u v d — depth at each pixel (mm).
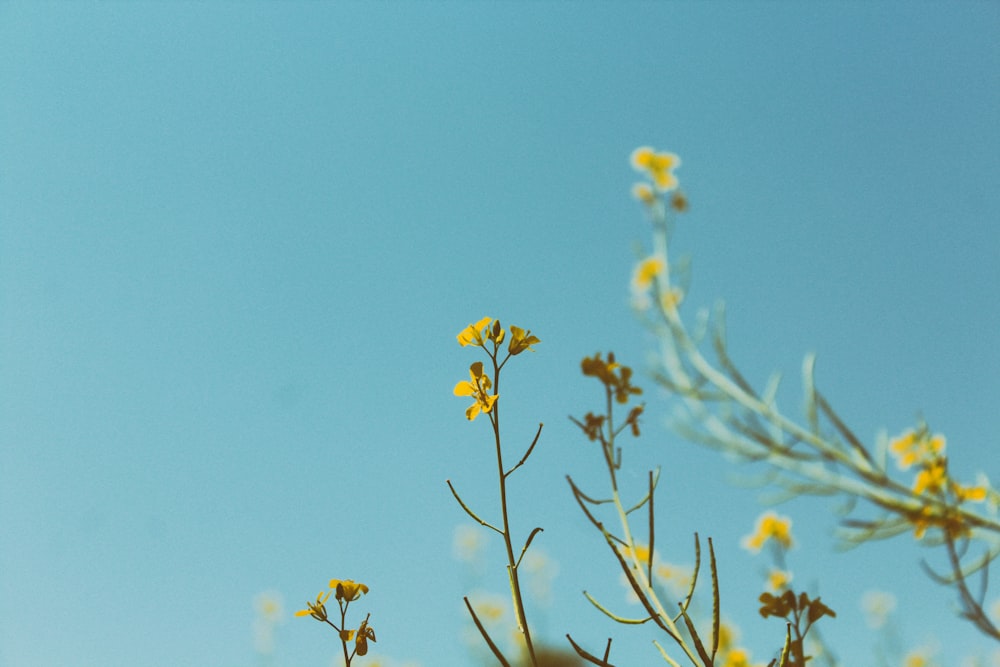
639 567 610
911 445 739
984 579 626
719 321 829
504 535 603
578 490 623
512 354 637
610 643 587
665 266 909
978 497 732
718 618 585
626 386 639
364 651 620
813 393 765
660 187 996
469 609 578
